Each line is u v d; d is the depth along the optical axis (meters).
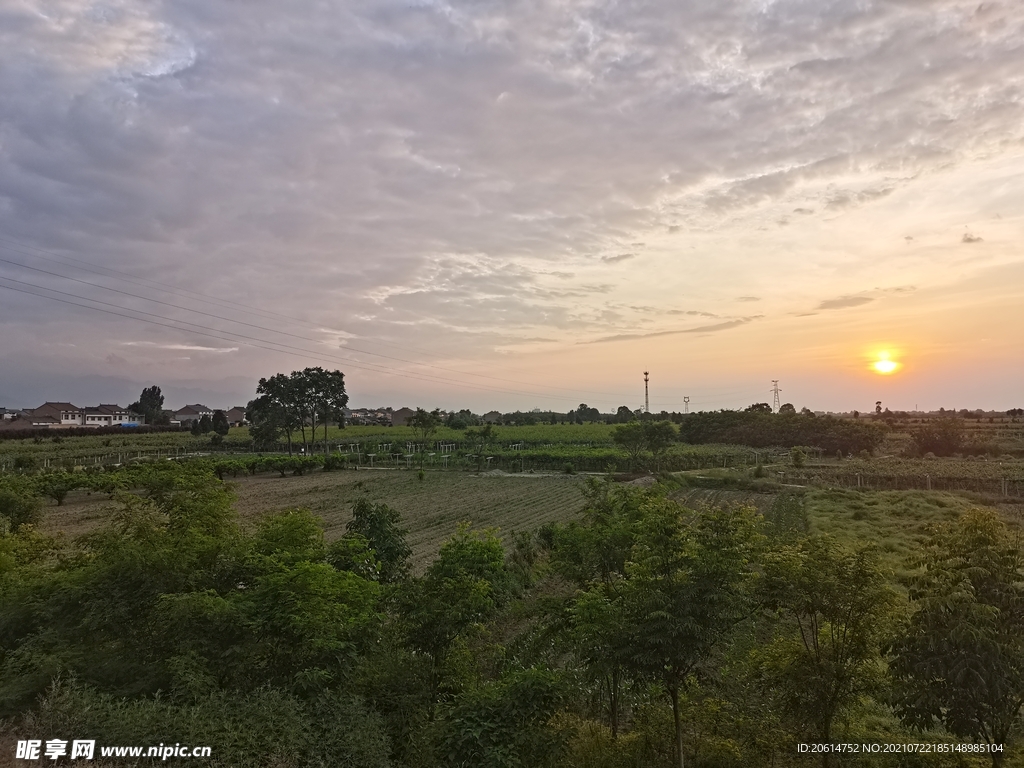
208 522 13.06
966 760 10.15
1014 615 9.02
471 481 64.38
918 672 9.08
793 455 73.25
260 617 10.62
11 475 49.78
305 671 10.12
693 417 112.69
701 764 10.92
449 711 10.44
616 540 13.84
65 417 143.50
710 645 9.88
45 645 10.10
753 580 10.29
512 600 21.14
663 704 13.00
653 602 9.65
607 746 11.55
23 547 15.80
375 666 11.55
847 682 10.23
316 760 8.40
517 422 169.12
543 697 10.35
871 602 9.74
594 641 10.90
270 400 98.31
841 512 39.56
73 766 7.45
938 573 9.30
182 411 199.38
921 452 79.75
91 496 51.59
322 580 11.16
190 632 10.30
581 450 88.81
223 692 9.34
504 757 9.21
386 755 9.29
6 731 8.24
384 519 19.12
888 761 10.43
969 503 40.91
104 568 11.20
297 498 51.47
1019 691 8.61
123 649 10.70
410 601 12.24
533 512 43.16
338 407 100.31
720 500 48.88
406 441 107.44
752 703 13.02
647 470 72.00
